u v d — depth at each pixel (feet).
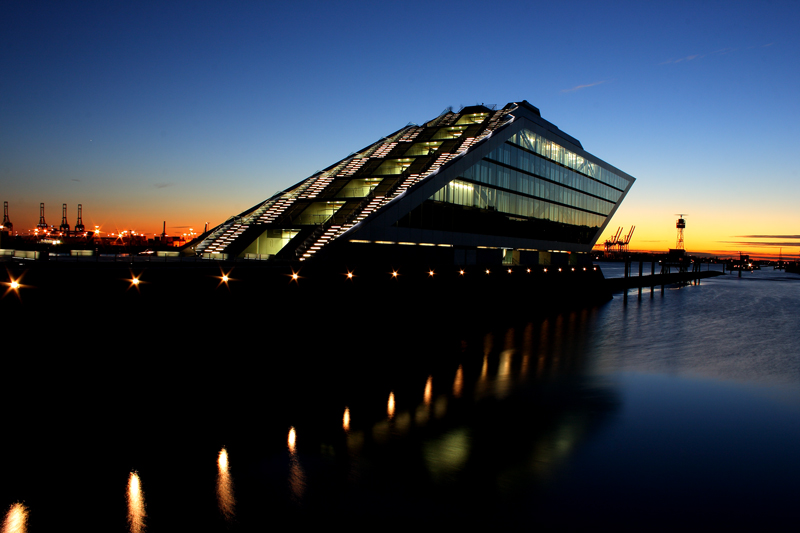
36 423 49.96
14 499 36.14
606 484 40.34
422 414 56.13
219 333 72.13
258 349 77.05
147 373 63.46
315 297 88.74
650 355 93.35
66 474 39.93
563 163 217.36
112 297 61.36
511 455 45.60
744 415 58.13
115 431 48.62
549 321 142.10
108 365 59.93
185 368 67.41
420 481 40.14
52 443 45.55
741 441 49.88
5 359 51.75
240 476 40.27
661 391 67.82
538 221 197.67
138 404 56.39
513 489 39.24
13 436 47.06
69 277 57.67
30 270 55.06
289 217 137.90
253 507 35.76
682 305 195.62
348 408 57.57
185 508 35.42
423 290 116.67
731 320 149.48
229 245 129.90
